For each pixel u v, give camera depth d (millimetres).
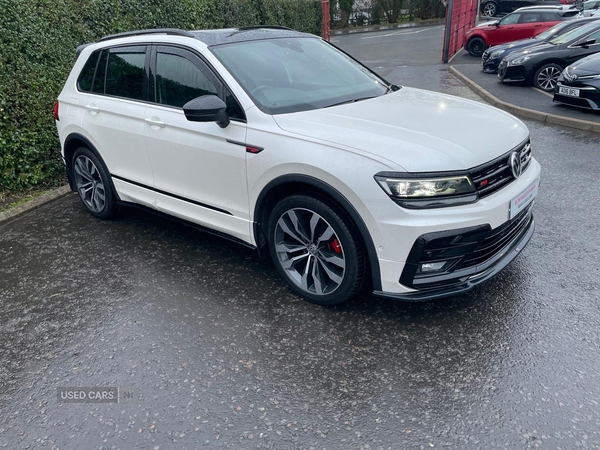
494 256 3166
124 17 7621
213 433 2459
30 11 5984
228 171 3564
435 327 3150
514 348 2914
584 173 5723
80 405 2701
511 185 3152
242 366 2916
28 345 3250
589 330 3021
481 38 17594
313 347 3043
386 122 3260
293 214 3324
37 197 5855
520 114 8953
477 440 2326
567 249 3992
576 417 2410
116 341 3213
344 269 3150
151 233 4812
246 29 4336
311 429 2447
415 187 2787
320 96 3736
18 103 5812
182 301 3617
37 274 4160
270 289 3705
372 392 2660
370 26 30766
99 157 4703
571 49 10664
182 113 3834
